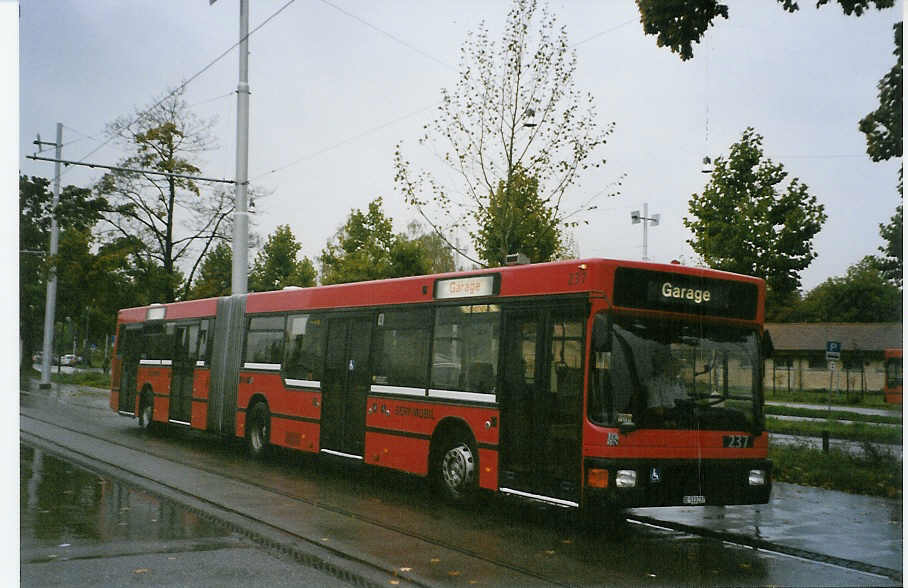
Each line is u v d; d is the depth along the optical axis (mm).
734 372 9414
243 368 16141
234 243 23047
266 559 7656
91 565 7301
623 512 10406
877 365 48250
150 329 20359
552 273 9656
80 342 87500
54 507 9922
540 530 9367
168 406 18953
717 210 21922
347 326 13289
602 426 8719
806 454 14914
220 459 15242
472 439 10648
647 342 9008
